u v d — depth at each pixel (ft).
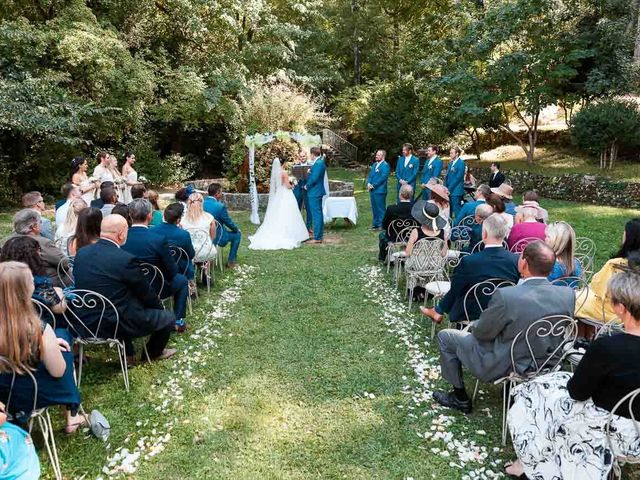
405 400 10.53
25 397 7.68
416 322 14.85
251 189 31.14
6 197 37.24
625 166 39.11
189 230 17.38
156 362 12.28
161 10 50.44
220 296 17.33
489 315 8.66
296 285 18.52
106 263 10.40
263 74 55.16
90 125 40.34
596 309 11.00
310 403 10.47
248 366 12.14
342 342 13.52
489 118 43.80
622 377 6.47
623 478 8.02
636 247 11.01
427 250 15.38
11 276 7.09
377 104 61.11
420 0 72.43
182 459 8.66
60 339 8.43
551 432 7.29
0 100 30.83
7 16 39.60
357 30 76.07
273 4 61.46
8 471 6.51
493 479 8.10
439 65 45.62
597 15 39.81
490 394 10.80
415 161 29.22
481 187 19.97
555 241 11.80
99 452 8.85
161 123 53.11
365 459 8.65
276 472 8.32
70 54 35.86
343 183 39.88
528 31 40.32
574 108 52.60
